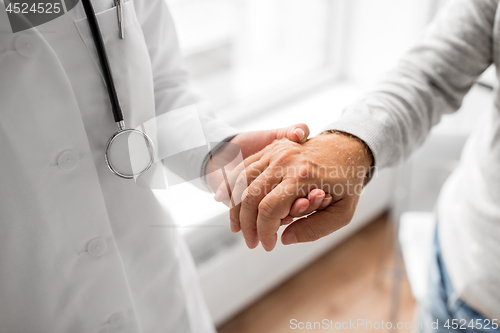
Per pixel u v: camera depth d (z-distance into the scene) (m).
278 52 1.71
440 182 1.54
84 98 0.50
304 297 1.57
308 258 1.64
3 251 0.49
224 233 1.23
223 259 1.28
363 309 1.53
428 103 0.67
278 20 1.64
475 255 0.75
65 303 0.56
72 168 0.50
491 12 0.64
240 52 1.62
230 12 1.52
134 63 0.52
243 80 1.66
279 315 1.52
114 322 0.60
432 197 1.57
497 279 0.72
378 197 1.72
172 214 0.59
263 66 1.70
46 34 0.46
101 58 0.48
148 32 0.60
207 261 1.26
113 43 0.50
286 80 1.71
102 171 0.54
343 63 1.77
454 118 1.60
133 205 0.57
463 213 0.78
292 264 1.58
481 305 0.76
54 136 0.48
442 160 1.16
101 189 0.54
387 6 1.56
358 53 1.71
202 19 1.46
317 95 1.71
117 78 0.51
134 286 0.63
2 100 0.45
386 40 1.62
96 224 0.54
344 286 1.61
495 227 0.70
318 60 1.79
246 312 1.53
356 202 0.56
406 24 1.54
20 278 0.52
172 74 0.66
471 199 0.76
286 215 0.52
